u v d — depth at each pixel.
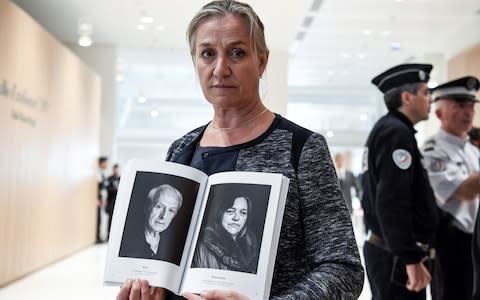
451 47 12.87
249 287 1.23
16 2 10.44
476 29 11.50
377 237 2.74
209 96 1.43
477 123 10.84
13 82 7.11
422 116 2.79
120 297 1.29
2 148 6.79
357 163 20.81
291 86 18.09
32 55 7.85
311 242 1.34
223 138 1.47
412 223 2.66
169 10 10.60
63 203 9.73
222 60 1.39
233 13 1.40
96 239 12.54
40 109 8.26
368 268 2.79
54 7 10.73
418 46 13.42
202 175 1.38
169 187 1.35
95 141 12.23
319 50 13.81
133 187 1.37
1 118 6.73
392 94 2.78
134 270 1.30
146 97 19.39
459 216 3.04
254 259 1.25
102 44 13.65
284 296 1.26
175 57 14.92
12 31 7.04
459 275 3.03
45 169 8.60
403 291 2.63
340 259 1.30
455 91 3.19
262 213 1.28
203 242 1.30
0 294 6.56
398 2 10.41
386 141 2.65
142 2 10.17
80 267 8.77
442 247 3.08
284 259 1.34
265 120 1.46
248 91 1.41
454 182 3.09
